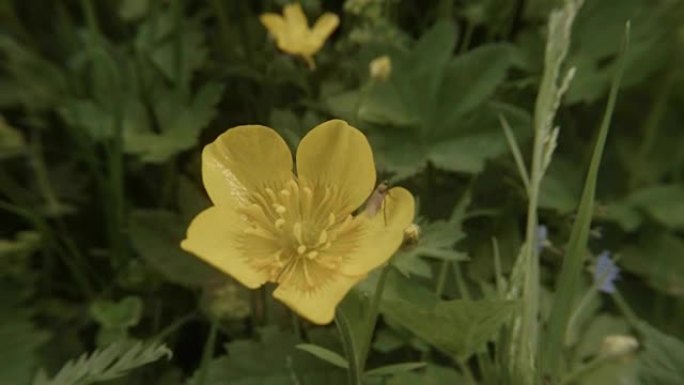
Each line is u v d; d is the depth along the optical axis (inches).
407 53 8.8
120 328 8.1
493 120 8.6
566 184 9.0
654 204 9.1
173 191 9.3
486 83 8.7
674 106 9.8
